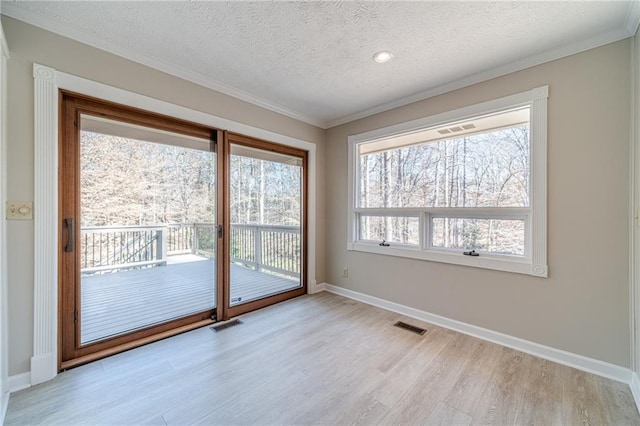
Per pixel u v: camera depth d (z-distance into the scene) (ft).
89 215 6.98
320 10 5.50
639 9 5.18
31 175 5.71
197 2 5.32
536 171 7.06
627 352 5.94
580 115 6.49
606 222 6.20
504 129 7.93
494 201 8.11
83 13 5.66
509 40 6.43
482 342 7.77
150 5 5.41
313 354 7.03
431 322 9.14
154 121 7.91
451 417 4.89
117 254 7.61
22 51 5.62
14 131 5.53
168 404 5.16
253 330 8.48
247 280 10.46
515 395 5.48
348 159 11.92
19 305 5.58
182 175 8.63
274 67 7.82
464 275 8.41
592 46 6.32
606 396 5.45
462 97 8.46
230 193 9.66
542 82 6.99
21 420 4.73
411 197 10.05
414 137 10.00
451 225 9.04
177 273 8.86
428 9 5.45
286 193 11.60
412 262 9.69
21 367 5.59
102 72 6.69
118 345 7.22
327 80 8.57
